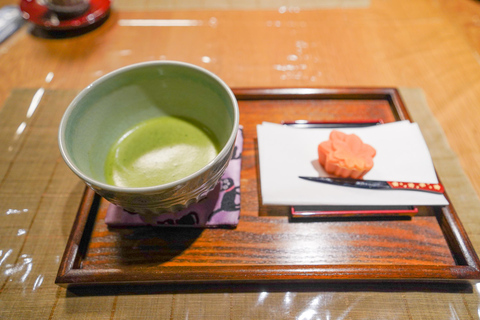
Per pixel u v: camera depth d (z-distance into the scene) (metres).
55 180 0.26
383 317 0.19
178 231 0.22
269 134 0.26
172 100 0.25
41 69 0.35
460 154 0.28
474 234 0.23
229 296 0.20
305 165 0.25
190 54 0.36
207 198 0.23
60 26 0.36
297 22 0.40
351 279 0.20
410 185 0.24
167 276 0.20
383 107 0.30
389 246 0.22
